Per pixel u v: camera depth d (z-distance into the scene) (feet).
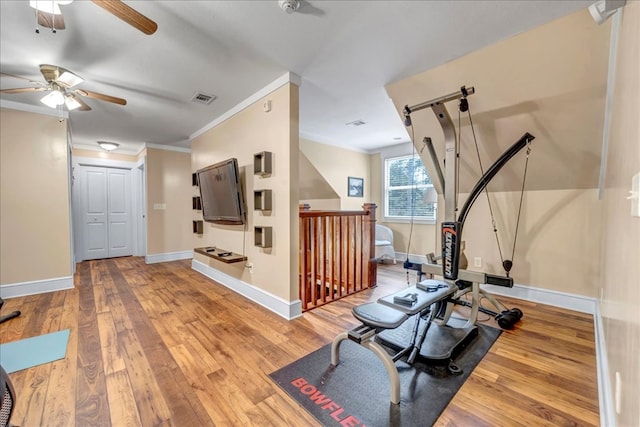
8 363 6.24
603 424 4.28
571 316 8.82
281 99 8.99
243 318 8.89
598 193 8.87
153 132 15.23
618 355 3.72
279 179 9.28
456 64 7.93
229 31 6.56
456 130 9.73
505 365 6.16
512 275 10.66
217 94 10.26
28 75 8.58
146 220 17.56
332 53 7.54
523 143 7.93
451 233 7.80
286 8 5.65
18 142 10.85
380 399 5.12
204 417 4.71
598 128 7.61
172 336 7.60
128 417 4.69
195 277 14.05
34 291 11.14
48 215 11.47
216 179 11.90
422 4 5.68
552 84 7.21
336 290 11.28
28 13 5.81
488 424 4.51
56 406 4.93
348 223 11.37
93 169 18.71
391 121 13.61
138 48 7.22
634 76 3.17
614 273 4.64
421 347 6.60
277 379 5.72
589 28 5.97
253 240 10.69
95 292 11.48
